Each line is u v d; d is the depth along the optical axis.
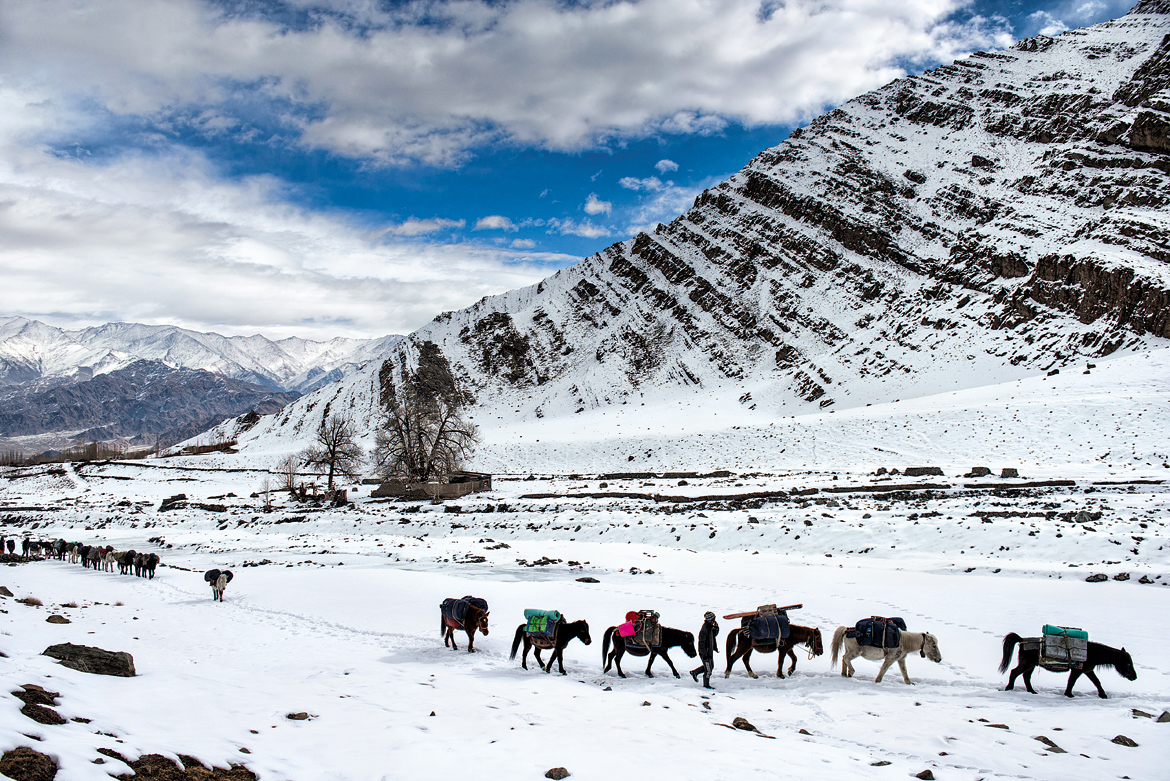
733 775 7.73
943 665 14.14
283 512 58.03
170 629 17.50
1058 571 23.89
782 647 13.48
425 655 15.21
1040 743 9.55
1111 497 38.12
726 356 150.12
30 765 5.82
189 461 124.62
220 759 7.32
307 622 18.94
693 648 13.28
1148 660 13.75
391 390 172.12
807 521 36.03
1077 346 94.62
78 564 34.12
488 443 118.25
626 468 91.06
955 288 126.56
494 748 8.36
